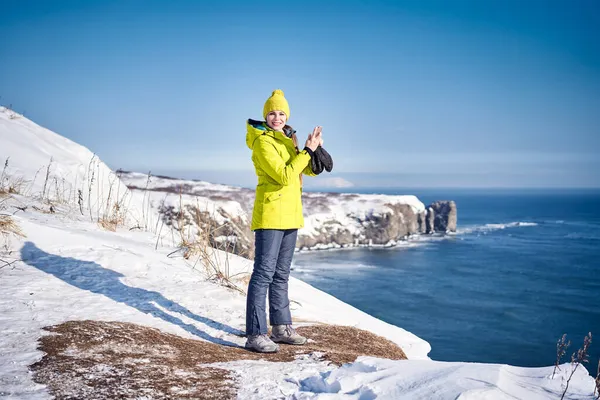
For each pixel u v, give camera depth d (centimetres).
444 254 4859
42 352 254
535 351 2081
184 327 374
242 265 612
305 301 588
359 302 2811
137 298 420
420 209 6419
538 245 5875
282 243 367
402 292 3078
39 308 343
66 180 816
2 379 215
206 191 3866
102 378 231
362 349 414
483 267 4147
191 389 233
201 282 508
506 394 219
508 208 17562
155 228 796
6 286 391
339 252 4741
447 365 265
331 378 254
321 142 353
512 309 2758
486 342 2180
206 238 635
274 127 355
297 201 360
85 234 575
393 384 238
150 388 226
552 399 234
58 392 208
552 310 2767
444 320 2502
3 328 287
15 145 832
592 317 2633
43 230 530
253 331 341
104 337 293
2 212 565
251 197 3938
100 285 436
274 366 292
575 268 4212
